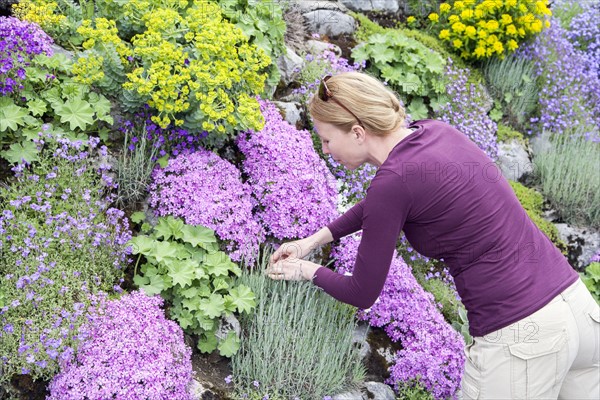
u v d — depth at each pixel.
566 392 2.53
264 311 3.29
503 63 5.70
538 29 5.68
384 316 3.43
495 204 2.20
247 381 3.04
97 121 3.45
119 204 3.32
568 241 5.07
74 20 3.79
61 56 3.40
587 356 2.35
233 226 3.33
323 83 2.34
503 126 5.57
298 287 3.29
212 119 3.40
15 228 2.87
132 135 3.48
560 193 5.18
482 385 2.33
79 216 3.02
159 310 2.92
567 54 6.04
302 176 3.55
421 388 3.31
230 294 3.15
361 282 2.37
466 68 5.61
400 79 5.02
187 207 3.29
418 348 3.38
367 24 5.42
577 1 7.09
